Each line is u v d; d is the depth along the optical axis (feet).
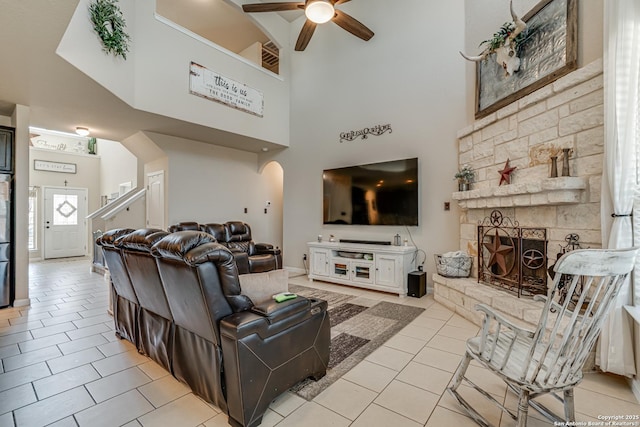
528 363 4.30
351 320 10.56
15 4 6.23
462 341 8.75
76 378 6.77
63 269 20.92
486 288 10.46
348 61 17.29
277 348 5.56
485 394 5.47
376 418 5.43
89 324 10.13
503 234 10.44
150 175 18.69
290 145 20.03
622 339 6.15
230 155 20.24
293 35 19.93
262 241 22.24
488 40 10.80
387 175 15.14
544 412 5.31
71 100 11.44
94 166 29.09
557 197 7.93
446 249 13.65
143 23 12.52
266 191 22.58
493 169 10.96
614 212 6.42
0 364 7.39
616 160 6.31
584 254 3.91
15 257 12.07
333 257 16.16
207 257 4.97
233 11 18.08
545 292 8.84
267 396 5.37
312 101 18.95
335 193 17.31
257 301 6.23
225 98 16.02
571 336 4.19
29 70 9.05
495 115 10.69
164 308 6.47
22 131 12.00
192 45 14.46
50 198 26.32
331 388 6.39
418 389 6.34
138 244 6.39
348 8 17.07
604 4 6.72
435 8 14.05
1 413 5.56
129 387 6.43
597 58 7.61
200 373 5.67
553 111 8.61
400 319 10.62
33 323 10.22
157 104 13.01
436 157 13.96
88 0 9.43
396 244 14.85
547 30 8.89
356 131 16.87
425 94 14.32
